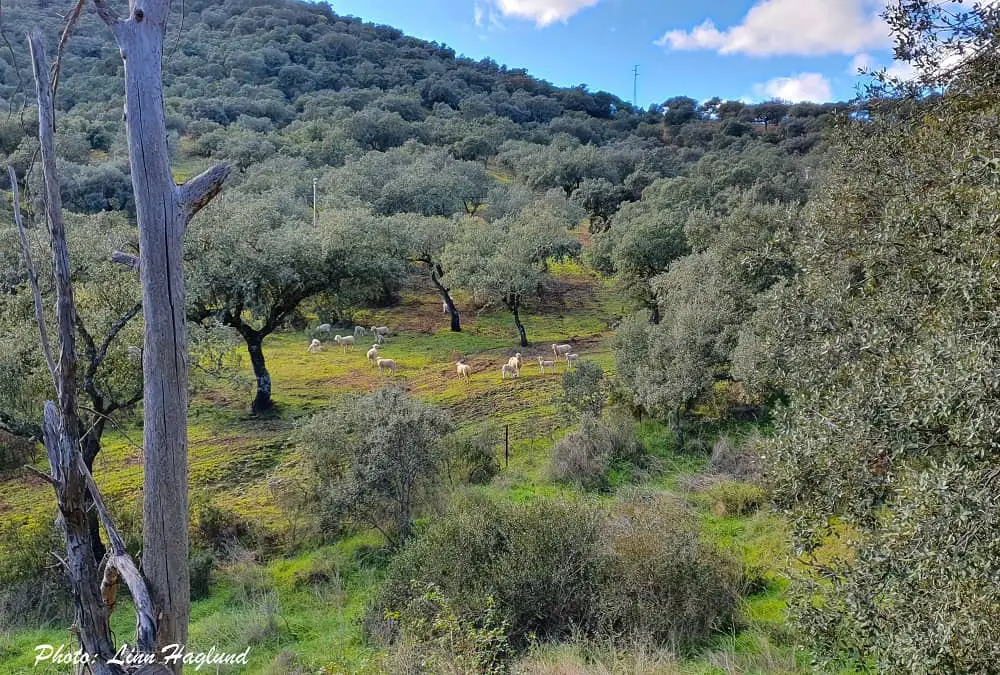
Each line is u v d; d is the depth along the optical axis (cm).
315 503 1238
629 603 859
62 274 356
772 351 821
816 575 768
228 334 1636
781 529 1084
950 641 442
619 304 3991
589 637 850
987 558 422
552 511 985
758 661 770
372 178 5216
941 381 457
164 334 403
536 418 1945
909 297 648
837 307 716
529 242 3659
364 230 2786
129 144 399
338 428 1262
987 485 429
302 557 1202
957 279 534
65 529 371
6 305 1313
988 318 501
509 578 877
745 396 1638
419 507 1236
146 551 403
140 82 395
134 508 1276
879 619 516
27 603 1016
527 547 909
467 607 837
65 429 363
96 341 1209
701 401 1744
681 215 3347
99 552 1128
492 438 1709
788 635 811
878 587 512
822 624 575
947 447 504
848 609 548
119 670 374
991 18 613
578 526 954
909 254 663
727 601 881
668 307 2084
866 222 795
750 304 1666
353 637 907
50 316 1207
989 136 594
